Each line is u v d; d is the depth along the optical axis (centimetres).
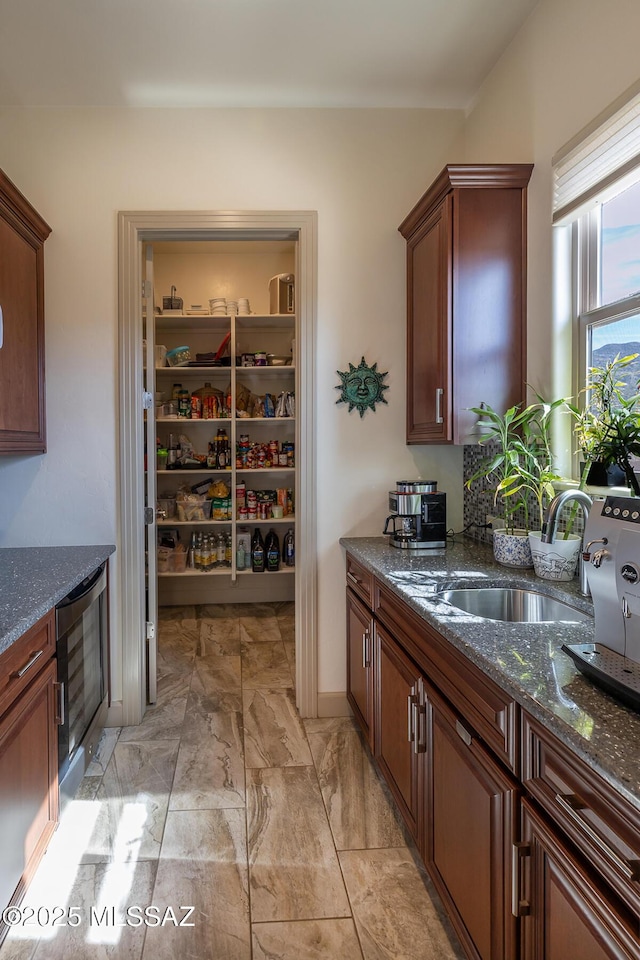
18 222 211
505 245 205
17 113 241
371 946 140
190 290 440
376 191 253
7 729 133
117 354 244
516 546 191
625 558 95
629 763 72
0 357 198
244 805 195
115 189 244
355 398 254
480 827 115
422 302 230
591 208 172
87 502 245
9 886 134
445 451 261
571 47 175
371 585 212
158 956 137
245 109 248
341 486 256
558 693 93
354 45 213
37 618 145
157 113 245
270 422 442
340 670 261
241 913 150
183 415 412
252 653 342
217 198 247
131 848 174
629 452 139
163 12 194
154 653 270
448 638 129
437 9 196
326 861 169
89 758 212
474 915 118
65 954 138
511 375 206
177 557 411
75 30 202
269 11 194
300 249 250
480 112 241
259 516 421
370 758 225
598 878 79
